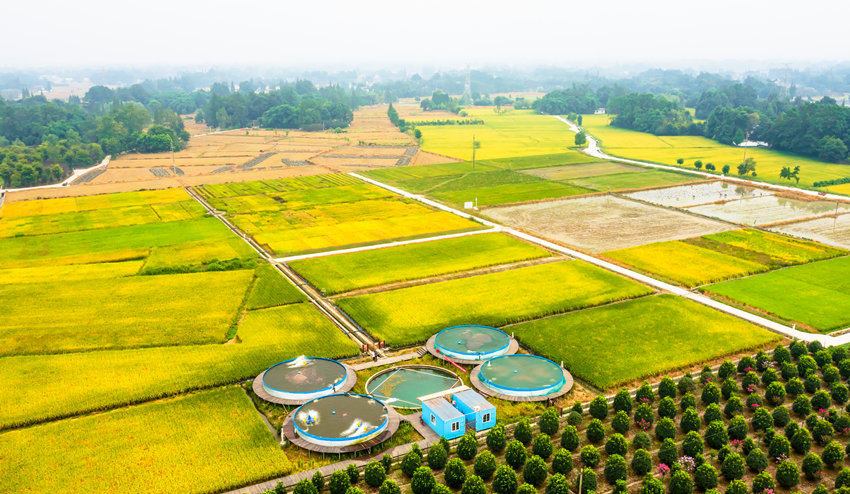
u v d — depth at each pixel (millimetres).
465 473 65375
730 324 103250
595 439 72750
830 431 72312
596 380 85938
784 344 97000
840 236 155000
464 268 130500
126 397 81188
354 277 125750
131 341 97438
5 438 72438
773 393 80875
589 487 63812
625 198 198125
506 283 121750
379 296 115500
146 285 121375
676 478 63844
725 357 93312
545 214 177750
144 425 75375
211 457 69250
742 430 72625
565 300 113000
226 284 121750
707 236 153375
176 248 147125
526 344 97062
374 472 64188
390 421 75938
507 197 199375
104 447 71000
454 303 111938
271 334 99938
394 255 139750
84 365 89688
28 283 122750
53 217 180750
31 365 89625
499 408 80250
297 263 134750
